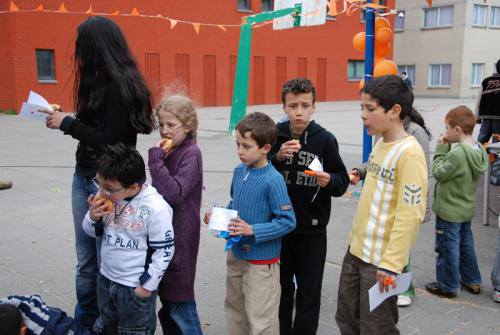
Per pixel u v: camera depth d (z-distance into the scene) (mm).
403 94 2330
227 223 2559
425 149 3385
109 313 2646
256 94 26766
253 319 2629
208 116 20328
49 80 19766
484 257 4668
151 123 2824
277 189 2611
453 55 35281
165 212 2477
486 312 3602
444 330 3338
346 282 2615
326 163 2855
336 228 5562
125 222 2471
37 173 8453
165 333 2869
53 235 5266
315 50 28938
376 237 2400
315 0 8773
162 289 2729
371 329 2477
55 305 3670
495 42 36250
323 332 3326
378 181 2410
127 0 21328
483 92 7277
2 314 2342
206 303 3744
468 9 34250
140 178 2432
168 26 22859
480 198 7020
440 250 3822
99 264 2799
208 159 10117
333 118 19531
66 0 19609
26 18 18906
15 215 5996
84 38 2658
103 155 2416
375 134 2389
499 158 5332
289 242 2902
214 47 24672
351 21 30328
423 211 2287
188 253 2686
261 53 26562
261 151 2605
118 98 2625
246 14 25516
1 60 19250
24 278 4148
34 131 14359
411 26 37469
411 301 3768
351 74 31219
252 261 2641
